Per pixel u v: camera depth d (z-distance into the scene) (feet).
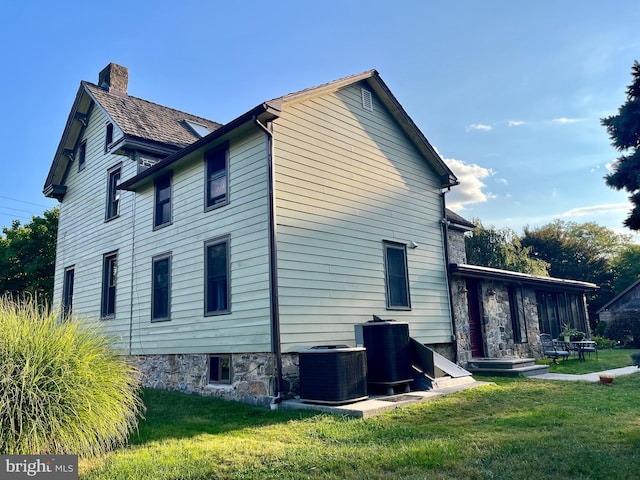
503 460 14.06
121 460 15.05
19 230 72.43
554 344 45.73
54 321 17.43
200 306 30.32
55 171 50.42
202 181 31.78
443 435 17.39
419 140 39.32
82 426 15.08
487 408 22.43
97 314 40.91
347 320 29.86
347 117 33.86
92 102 46.80
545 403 23.20
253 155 28.32
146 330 34.91
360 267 31.86
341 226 31.12
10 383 14.38
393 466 13.88
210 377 28.91
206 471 13.94
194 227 31.83
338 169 31.96
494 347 42.60
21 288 68.08
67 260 47.85
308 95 30.30
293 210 27.96
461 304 40.60
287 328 25.94
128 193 39.70
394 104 37.27
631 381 29.96
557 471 12.98
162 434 19.03
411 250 36.94
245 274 27.45
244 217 28.14
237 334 27.32
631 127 23.15
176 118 45.93
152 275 35.12
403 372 27.09
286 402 24.40
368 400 24.32
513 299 46.78
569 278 117.91
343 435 17.81
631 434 16.61
